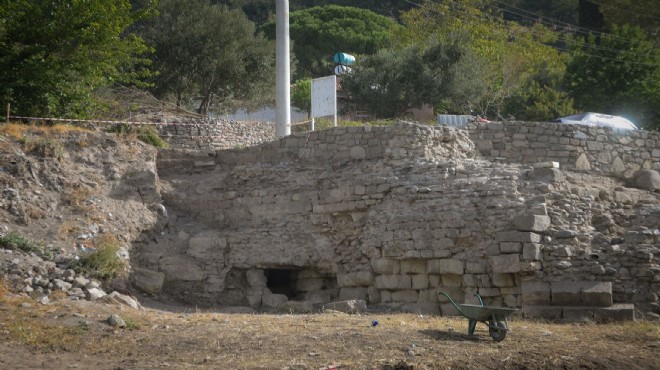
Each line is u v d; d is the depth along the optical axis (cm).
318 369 961
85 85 2375
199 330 1196
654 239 1445
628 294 1382
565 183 1627
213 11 3828
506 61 4119
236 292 1712
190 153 1991
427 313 1512
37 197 1677
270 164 1906
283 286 1791
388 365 970
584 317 1326
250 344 1098
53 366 987
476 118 2956
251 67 3906
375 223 1642
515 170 1652
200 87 3797
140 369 974
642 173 1892
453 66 3603
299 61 5194
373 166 1759
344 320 1320
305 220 1756
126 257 1627
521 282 1436
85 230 1636
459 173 1636
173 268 1675
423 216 1556
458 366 972
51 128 1892
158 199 1830
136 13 2505
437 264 1523
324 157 1872
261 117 4091
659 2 4359
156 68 3644
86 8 2300
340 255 1692
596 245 1452
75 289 1418
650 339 1141
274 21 5344
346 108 3672
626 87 3547
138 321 1252
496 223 1489
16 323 1173
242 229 1805
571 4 5988
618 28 3841
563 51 5203
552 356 1021
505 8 5934
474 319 1145
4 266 1404
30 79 2200
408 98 3575
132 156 1911
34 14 2267
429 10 4906
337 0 6312
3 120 2116
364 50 5250
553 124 1950
